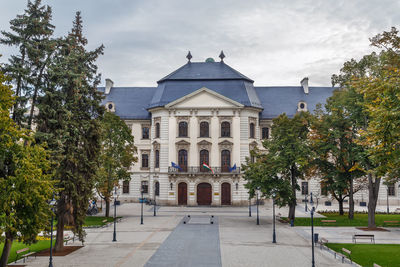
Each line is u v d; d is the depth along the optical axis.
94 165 25.47
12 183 16.80
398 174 31.77
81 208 24.72
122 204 56.88
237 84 56.47
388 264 20.69
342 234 30.67
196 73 58.22
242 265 20.61
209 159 53.84
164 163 54.41
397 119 18.14
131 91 65.50
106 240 28.23
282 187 36.50
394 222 36.16
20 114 22.47
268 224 36.38
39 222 17.97
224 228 33.84
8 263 21.23
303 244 26.55
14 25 23.52
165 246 25.84
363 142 23.55
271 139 44.12
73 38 26.91
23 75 22.17
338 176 39.19
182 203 53.81
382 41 21.38
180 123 54.88
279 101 61.47
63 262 21.41
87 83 26.81
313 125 39.03
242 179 53.19
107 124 39.16
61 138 23.38
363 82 23.22
